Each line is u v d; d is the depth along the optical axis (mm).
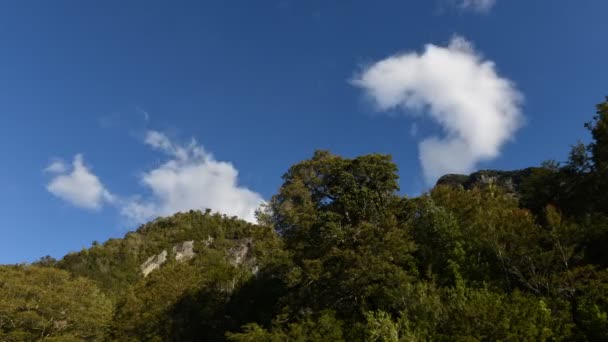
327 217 36750
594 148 40656
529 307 21094
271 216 48812
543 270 28094
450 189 41250
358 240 35281
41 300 55875
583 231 29438
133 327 56688
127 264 126625
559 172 42719
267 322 46938
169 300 58250
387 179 39938
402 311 25344
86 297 60812
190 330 55094
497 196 40062
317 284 35594
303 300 36000
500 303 21328
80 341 53688
